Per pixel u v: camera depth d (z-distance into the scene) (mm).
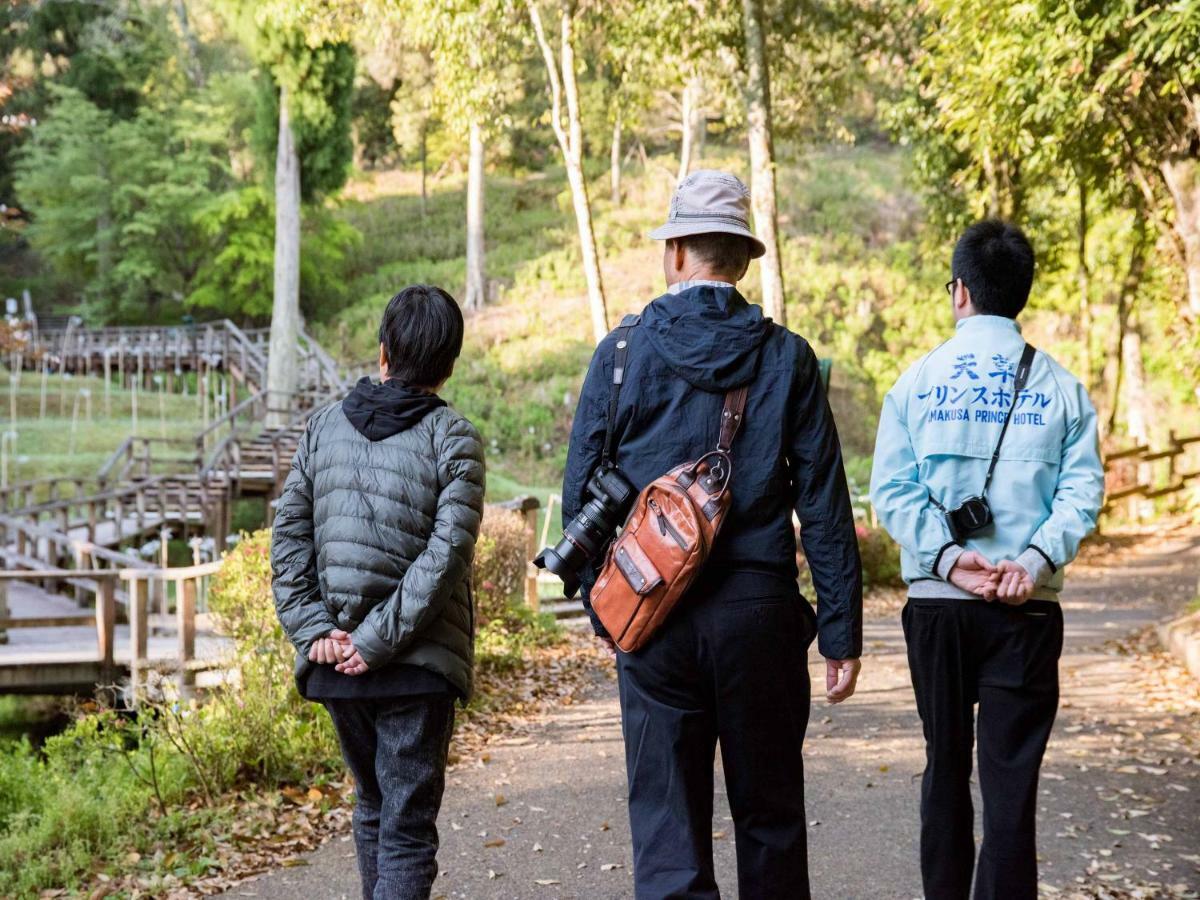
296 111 29891
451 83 15109
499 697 7680
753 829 2676
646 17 15273
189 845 4801
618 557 2646
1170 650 8961
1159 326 29000
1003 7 9758
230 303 40688
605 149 47219
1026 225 20875
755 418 2658
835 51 19766
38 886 4477
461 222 45500
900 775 5578
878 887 4051
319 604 3072
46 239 40938
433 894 4086
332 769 5777
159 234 41125
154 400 34031
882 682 8062
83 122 40156
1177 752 5930
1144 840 4484
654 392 2680
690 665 2643
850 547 2693
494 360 32938
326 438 3131
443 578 2953
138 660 8539
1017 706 3004
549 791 5414
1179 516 21156
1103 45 9859
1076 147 12656
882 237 39562
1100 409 26016
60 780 5754
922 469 3145
